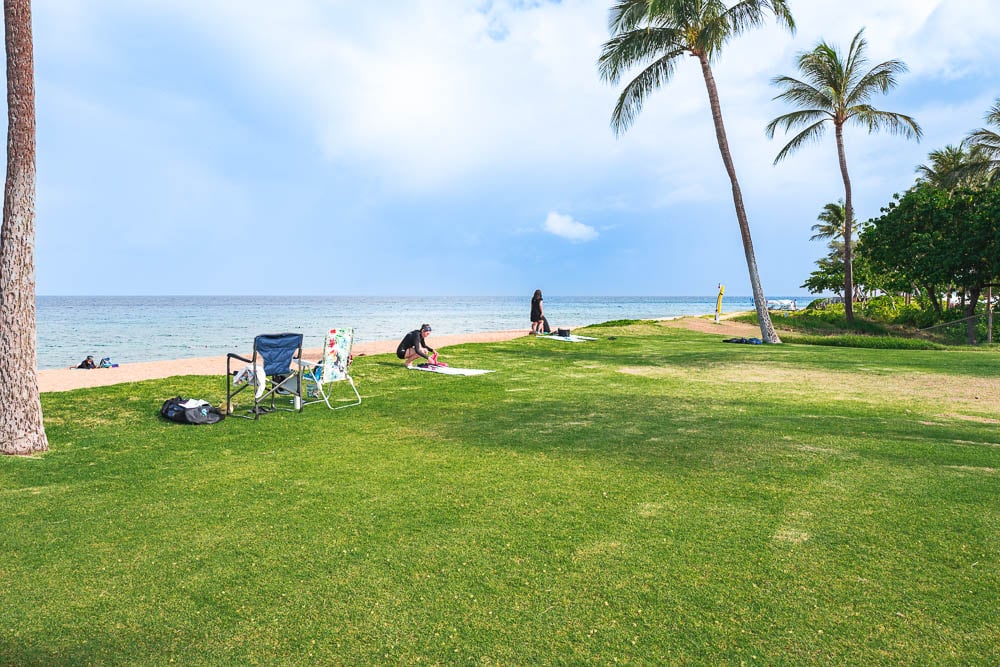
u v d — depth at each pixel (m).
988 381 10.64
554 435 6.40
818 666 2.38
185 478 4.92
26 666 2.41
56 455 5.67
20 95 5.83
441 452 5.72
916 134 27.11
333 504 4.27
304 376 8.41
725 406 8.13
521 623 2.71
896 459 5.31
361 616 2.78
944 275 26.53
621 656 2.45
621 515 4.01
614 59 20.84
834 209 55.09
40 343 25.62
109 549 3.52
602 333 22.89
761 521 3.87
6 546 3.57
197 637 2.61
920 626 2.65
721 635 2.60
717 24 19.72
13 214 5.71
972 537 3.59
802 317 32.62
